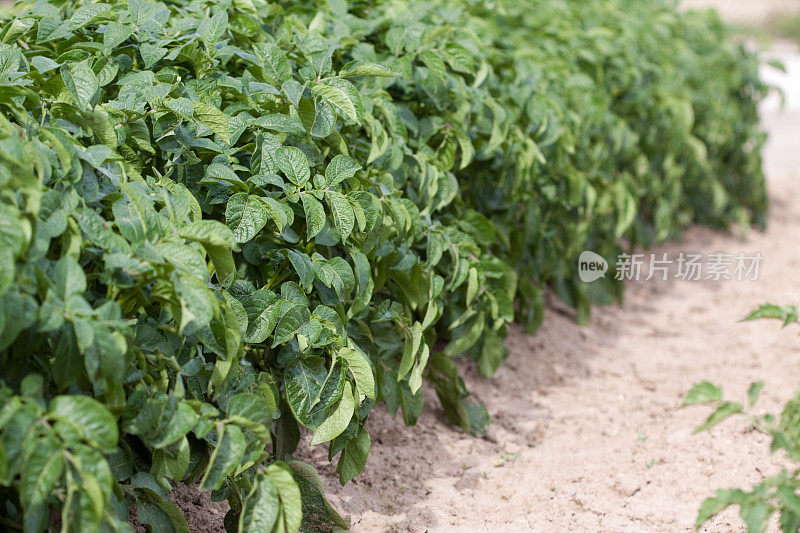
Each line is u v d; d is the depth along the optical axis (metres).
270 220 2.80
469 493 3.27
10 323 1.82
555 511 3.14
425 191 3.54
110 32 2.87
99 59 2.81
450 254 3.60
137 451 2.47
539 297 4.62
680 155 6.26
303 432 3.52
